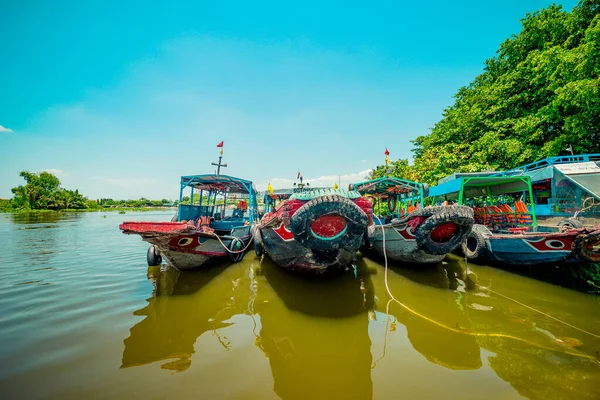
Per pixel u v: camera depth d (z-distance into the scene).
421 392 3.13
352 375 3.45
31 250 12.60
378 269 8.52
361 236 6.09
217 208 15.55
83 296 6.25
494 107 18.89
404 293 6.32
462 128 20.98
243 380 3.35
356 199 6.80
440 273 7.95
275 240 7.05
